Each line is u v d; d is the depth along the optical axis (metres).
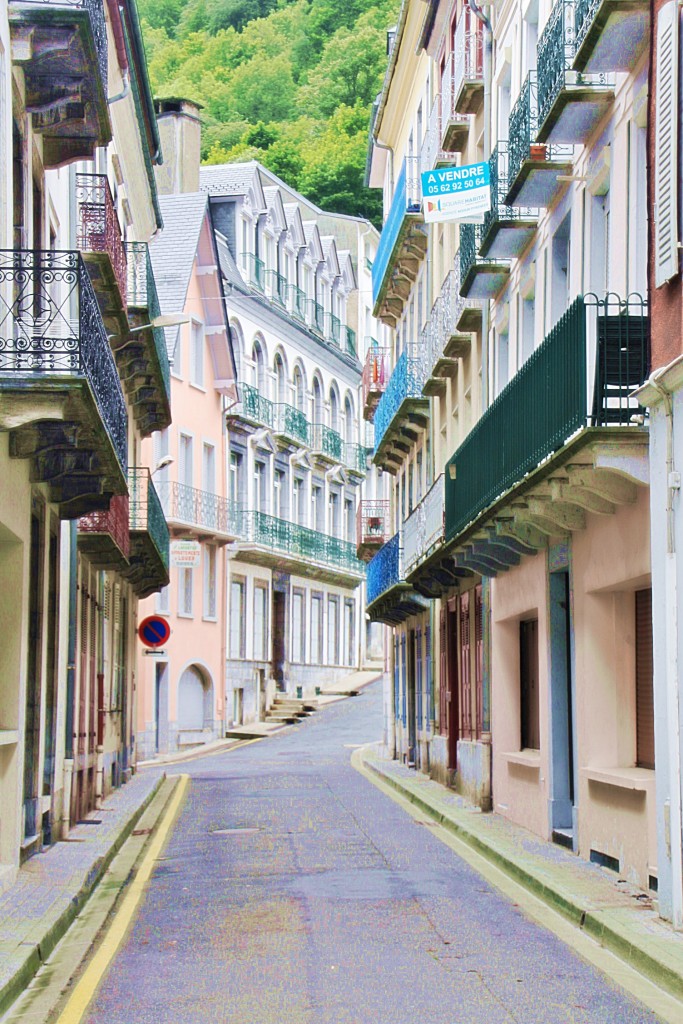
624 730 16.14
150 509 29.33
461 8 27.23
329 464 64.50
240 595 54.28
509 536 19.42
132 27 24.86
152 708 44.66
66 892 14.05
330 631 66.00
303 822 22.19
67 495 17.53
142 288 27.50
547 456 16.03
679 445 12.13
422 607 32.53
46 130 16.12
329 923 12.98
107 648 27.61
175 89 76.81
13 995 10.06
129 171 29.64
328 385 65.06
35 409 12.92
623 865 14.74
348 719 56.22
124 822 21.34
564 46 16.28
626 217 15.10
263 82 76.88
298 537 59.47
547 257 19.22
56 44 13.99
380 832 20.69
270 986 10.42
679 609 12.05
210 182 56.62
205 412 50.22
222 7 78.44
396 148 39.84
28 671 16.91
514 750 22.09
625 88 15.24
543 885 14.34
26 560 15.45
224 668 51.53
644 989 10.22
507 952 11.58
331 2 78.69
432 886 15.20
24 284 13.51
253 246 56.97
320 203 75.50
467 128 26.81
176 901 14.49
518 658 22.33
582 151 17.17
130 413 31.59
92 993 10.30
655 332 12.91
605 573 15.50
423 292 34.31
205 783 31.39
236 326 53.88
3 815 14.99
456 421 28.92
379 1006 9.72
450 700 28.34
